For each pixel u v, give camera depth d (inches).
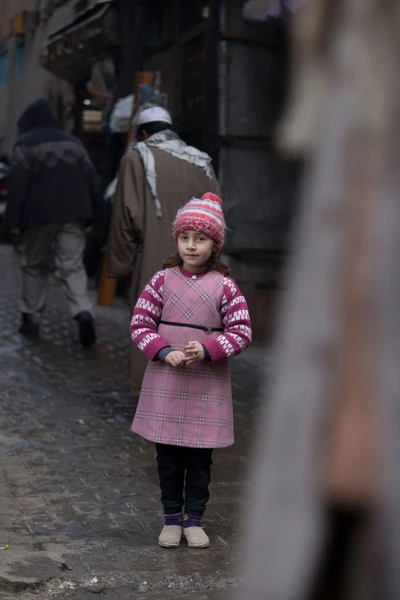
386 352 38.3
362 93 38.8
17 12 940.6
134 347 282.4
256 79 461.7
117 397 328.5
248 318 189.5
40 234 414.6
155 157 295.7
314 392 39.0
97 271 616.7
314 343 39.1
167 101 518.9
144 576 172.9
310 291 39.4
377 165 38.7
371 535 38.4
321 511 39.1
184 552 186.5
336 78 39.6
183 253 190.2
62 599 163.3
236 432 286.5
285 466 39.6
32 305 431.8
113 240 297.7
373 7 38.9
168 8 534.6
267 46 462.6
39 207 406.9
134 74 540.1
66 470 241.0
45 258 426.3
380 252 38.4
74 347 418.0
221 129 458.6
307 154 40.8
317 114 40.1
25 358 387.5
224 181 459.5
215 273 193.6
